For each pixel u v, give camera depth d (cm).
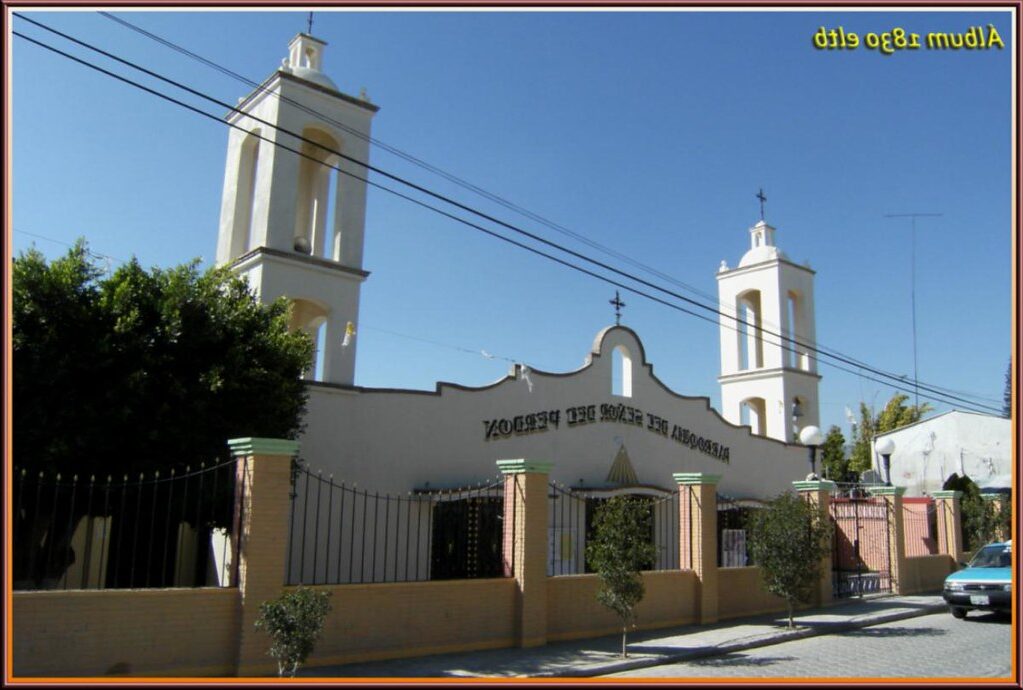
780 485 2869
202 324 1430
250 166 2150
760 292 3109
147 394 1339
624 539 1390
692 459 2569
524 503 1420
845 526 2647
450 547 1936
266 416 1470
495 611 1374
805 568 1688
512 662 1247
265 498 1107
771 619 1806
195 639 1044
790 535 1695
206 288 1471
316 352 2150
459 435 1995
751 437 2795
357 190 2042
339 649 1182
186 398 1373
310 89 1995
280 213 1908
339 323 1925
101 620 979
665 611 1673
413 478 1895
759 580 1903
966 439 3950
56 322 1309
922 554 2669
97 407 1309
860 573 2278
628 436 2388
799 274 3156
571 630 1488
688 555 1772
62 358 1284
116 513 1420
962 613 1902
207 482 1397
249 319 1509
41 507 1412
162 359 1361
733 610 1820
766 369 3030
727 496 2631
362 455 1823
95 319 1336
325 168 2227
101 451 1329
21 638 923
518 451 2106
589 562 1418
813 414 3094
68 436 1284
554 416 2205
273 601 1082
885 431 4803
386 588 1243
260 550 1094
